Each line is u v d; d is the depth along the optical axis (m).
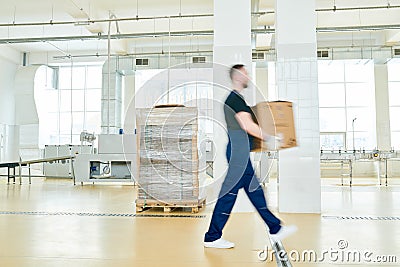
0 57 11.02
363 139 10.87
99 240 2.61
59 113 12.14
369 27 8.31
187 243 2.51
